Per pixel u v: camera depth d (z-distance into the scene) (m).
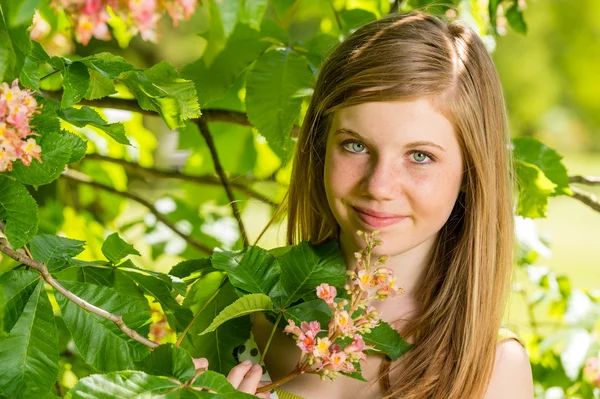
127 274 1.50
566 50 14.44
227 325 1.59
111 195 2.50
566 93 14.94
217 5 1.52
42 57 1.42
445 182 1.52
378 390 1.58
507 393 1.59
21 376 1.35
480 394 1.57
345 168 1.51
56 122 1.38
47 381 1.35
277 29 1.87
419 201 1.50
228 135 2.29
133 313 1.42
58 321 1.83
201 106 1.84
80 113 1.47
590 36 14.20
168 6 1.90
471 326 1.58
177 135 2.35
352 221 1.52
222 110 2.07
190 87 1.46
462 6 2.03
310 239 1.69
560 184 1.96
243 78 2.08
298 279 1.52
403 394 1.56
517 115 14.69
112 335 1.40
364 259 1.42
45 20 2.03
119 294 1.42
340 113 1.51
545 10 14.12
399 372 1.58
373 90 1.49
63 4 1.86
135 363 1.33
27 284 1.37
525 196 1.94
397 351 1.51
